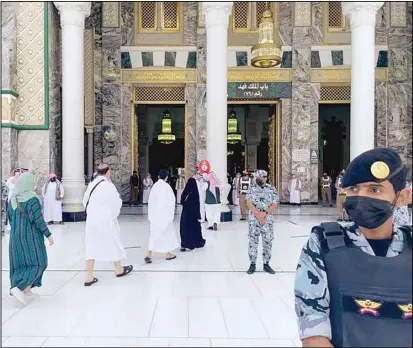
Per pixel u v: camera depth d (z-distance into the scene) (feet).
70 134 47.32
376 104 66.74
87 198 21.47
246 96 66.69
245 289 20.18
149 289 20.13
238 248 31.04
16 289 17.47
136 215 53.67
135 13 66.54
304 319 5.65
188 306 17.49
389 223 5.64
